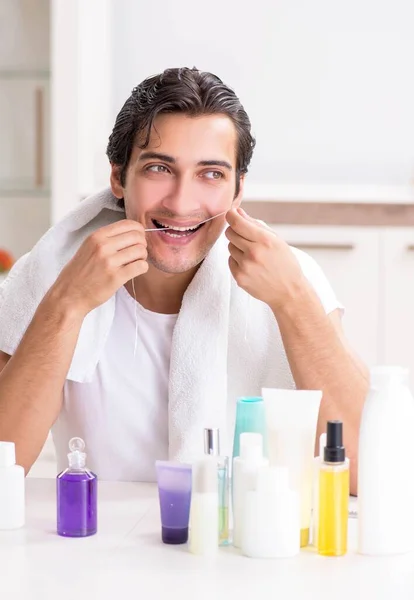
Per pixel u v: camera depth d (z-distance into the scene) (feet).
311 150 12.76
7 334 6.11
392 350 11.52
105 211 6.12
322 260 11.57
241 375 6.07
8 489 4.55
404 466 4.19
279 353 6.07
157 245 5.54
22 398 5.52
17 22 12.50
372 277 11.50
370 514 4.19
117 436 5.96
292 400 4.27
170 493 4.33
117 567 4.03
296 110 12.75
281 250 5.41
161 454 5.96
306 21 12.69
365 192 11.84
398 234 11.44
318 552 4.21
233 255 5.49
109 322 5.92
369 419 4.19
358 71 12.69
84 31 11.98
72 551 4.24
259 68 12.76
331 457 4.18
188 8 12.79
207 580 3.87
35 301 6.08
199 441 5.78
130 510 4.92
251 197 11.57
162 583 3.84
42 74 12.51
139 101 5.41
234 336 6.02
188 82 5.33
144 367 5.95
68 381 5.97
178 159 5.34
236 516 4.30
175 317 5.96
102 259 5.32
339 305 6.30
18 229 12.74
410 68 12.66
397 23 12.63
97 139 12.41
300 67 12.74
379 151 12.71
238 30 12.76
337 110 12.73
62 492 4.46
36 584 3.83
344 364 5.62
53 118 11.91
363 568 4.03
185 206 5.40
